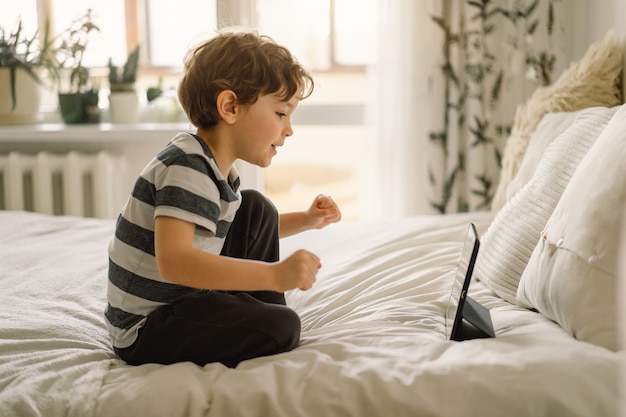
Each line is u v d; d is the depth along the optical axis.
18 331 1.20
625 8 1.86
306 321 1.31
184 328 1.11
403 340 1.10
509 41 2.29
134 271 1.13
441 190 2.40
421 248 1.62
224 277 1.03
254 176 2.60
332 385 0.97
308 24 2.50
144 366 1.09
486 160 2.38
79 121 2.60
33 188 2.59
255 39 1.21
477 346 1.04
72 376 1.04
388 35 2.36
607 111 1.44
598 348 1.02
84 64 2.80
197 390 0.98
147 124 2.60
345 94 2.75
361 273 1.50
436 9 2.30
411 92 2.37
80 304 1.39
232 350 1.11
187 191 1.07
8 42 2.51
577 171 1.24
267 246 1.32
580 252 1.10
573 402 0.92
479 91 2.30
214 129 1.20
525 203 1.45
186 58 1.26
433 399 0.94
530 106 1.93
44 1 2.75
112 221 2.05
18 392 0.99
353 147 3.02
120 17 2.79
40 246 1.77
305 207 3.10
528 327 1.15
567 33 2.28
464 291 1.11
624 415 0.81
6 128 2.52
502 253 1.43
